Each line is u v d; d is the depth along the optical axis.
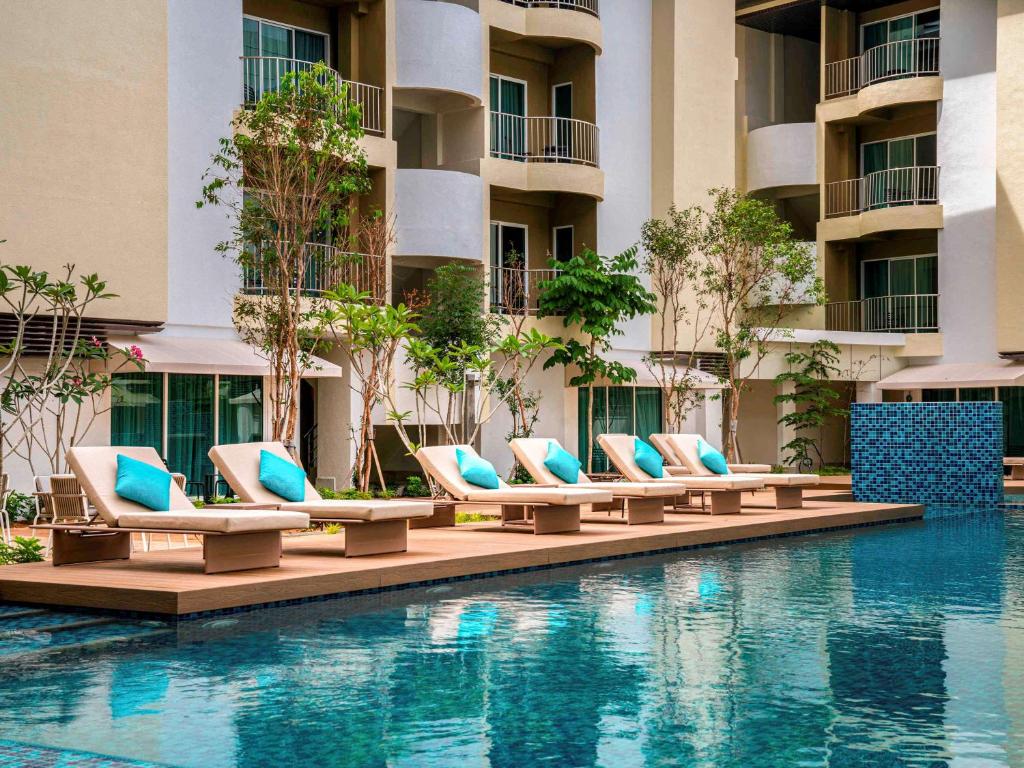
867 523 17.23
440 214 23.19
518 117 26.22
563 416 25.95
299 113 17.08
